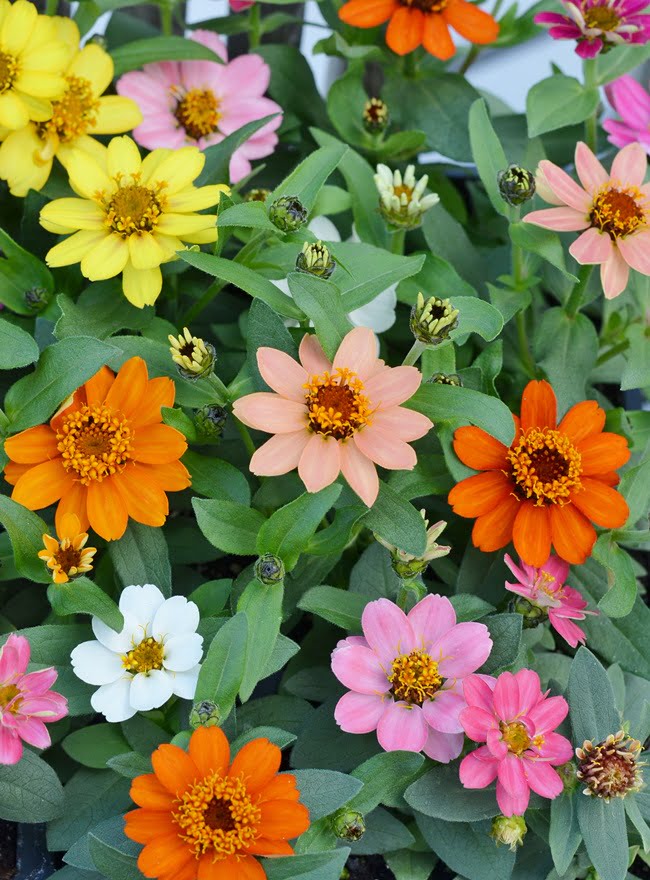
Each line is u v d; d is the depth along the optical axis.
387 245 0.78
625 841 0.66
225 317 0.80
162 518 0.68
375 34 0.85
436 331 0.67
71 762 0.71
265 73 0.82
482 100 0.76
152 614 0.68
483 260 0.80
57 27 0.77
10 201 0.79
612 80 0.80
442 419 0.70
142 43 0.80
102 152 0.76
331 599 0.69
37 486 0.68
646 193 0.75
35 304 0.74
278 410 0.67
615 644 0.72
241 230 0.76
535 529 0.70
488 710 0.67
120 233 0.71
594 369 0.83
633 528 0.75
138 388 0.69
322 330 0.68
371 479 0.67
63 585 0.67
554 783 0.66
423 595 0.69
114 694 0.67
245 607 0.66
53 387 0.68
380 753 0.67
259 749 0.64
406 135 0.81
